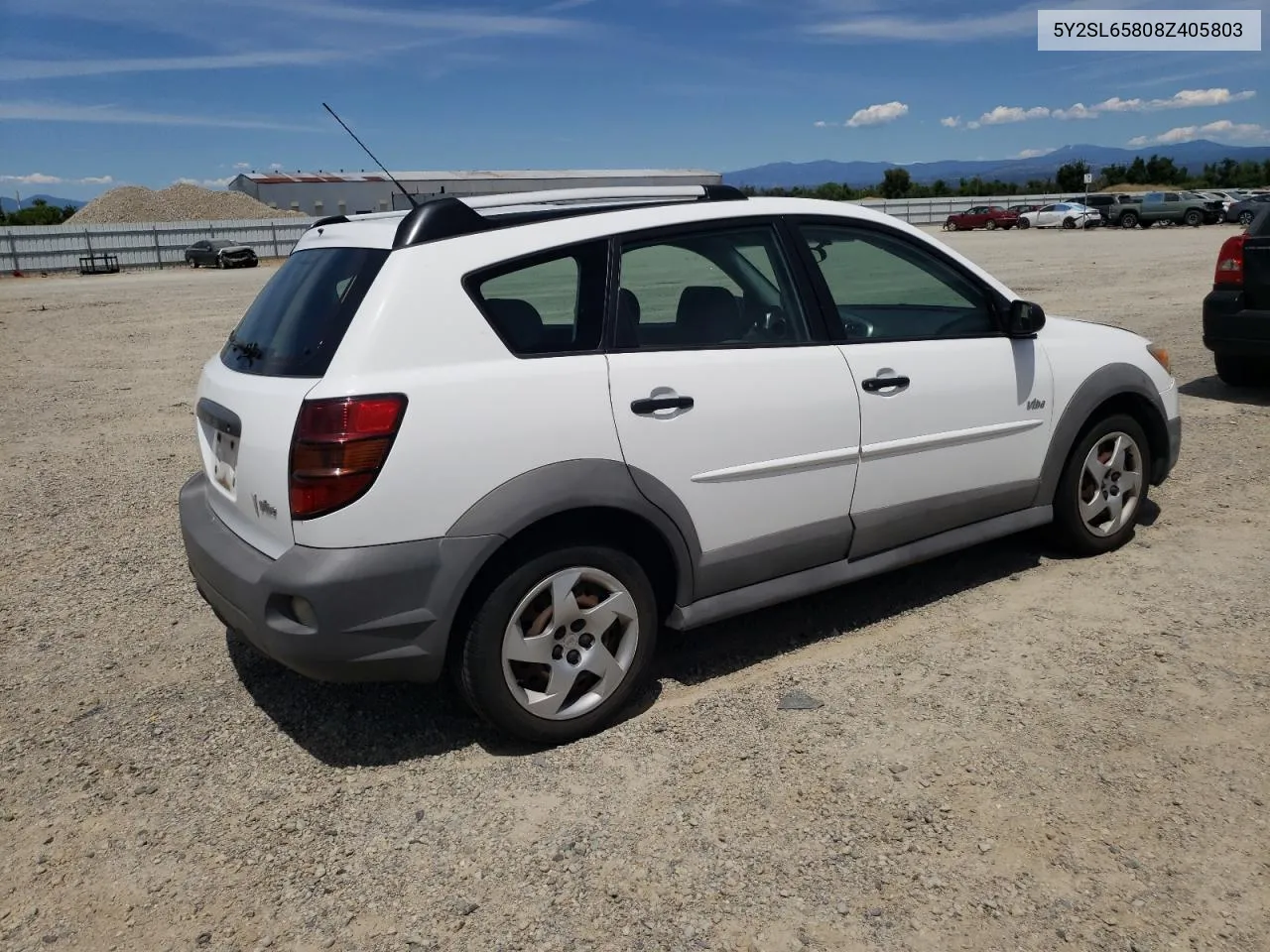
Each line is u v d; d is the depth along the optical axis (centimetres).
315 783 319
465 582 306
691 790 305
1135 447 477
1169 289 1625
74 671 400
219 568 324
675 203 367
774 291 378
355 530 294
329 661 300
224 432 338
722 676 381
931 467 407
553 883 267
